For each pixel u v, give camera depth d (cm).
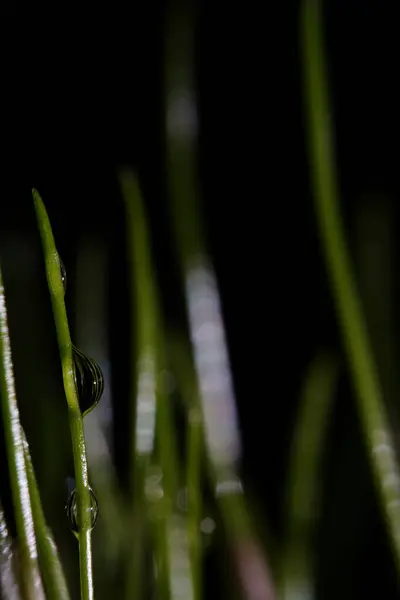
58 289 9
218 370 15
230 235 27
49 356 20
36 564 10
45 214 9
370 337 21
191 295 15
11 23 24
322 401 15
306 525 14
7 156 25
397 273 23
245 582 13
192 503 11
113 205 24
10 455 10
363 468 20
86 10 24
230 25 25
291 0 25
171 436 12
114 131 25
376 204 24
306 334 26
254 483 24
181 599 12
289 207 27
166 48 17
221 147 26
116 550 14
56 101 25
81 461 9
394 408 20
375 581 19
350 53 24
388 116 25
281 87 26
